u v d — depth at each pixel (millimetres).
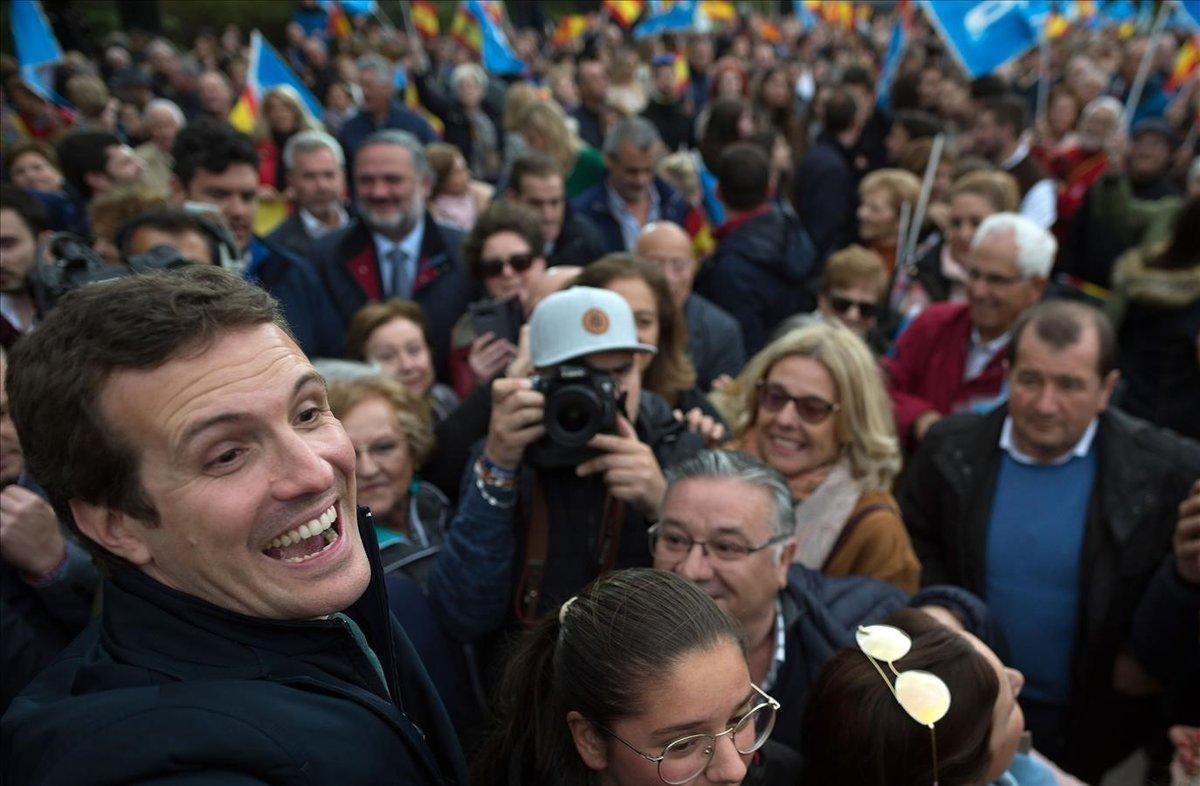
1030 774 1974
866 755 1563
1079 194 6301
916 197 4906
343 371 2670
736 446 2842
